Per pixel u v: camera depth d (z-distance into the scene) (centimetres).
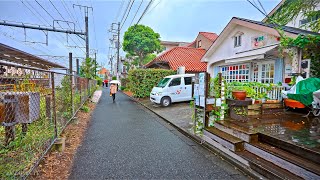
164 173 336
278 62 821
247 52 927
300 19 938
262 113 595
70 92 702
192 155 420
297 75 630
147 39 2086
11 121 349
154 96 1111
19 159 314
